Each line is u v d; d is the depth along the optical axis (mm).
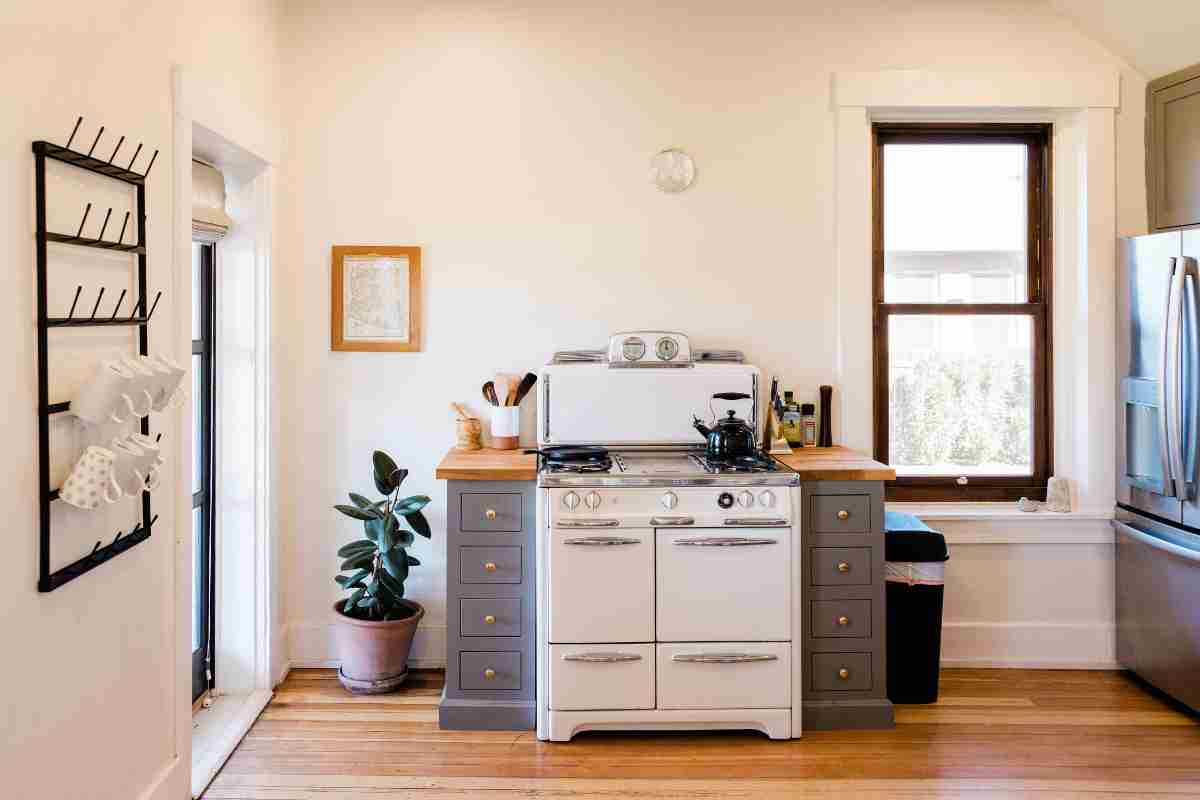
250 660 3422
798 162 3715
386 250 3682
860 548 3162
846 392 3711
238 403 3418
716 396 3393
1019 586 3732
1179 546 3189
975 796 2693
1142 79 3680
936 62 3695
